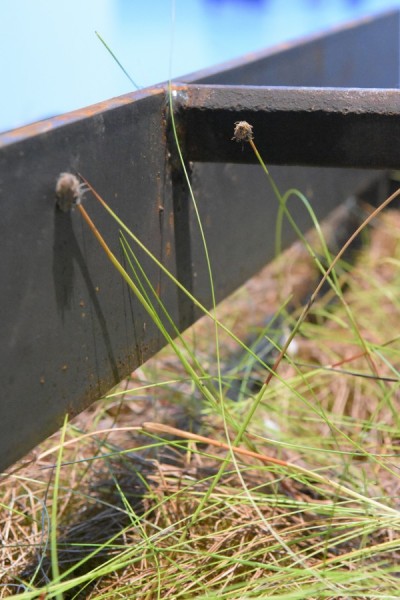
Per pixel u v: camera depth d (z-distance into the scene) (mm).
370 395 1163
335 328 1340
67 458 1013
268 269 1589
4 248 690
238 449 821
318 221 1295
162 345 888
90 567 859
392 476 980
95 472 976
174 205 876
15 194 694
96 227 772
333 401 1167
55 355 747
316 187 1268
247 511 914
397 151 816
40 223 717
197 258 933
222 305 1439
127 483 964
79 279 760
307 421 1099
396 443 1056
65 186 721
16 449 723
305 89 829
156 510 924
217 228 973
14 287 702
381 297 1450
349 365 1221
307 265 1611
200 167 914
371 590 777
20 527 910
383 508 824
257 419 1058
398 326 1331
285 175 1147
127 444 1049
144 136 818
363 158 827
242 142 847
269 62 1164
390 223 1712
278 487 949
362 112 812
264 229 1103
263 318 1385
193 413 1078
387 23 1700
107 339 802
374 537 887
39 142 709
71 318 758
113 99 796
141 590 820
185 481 957
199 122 851
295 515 912
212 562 837
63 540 890
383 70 1710
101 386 806
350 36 1479
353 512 842
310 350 1277
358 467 988
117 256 801
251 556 811
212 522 907
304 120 828
